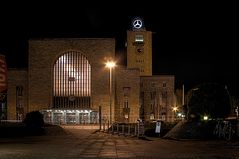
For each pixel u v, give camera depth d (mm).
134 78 112750
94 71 109875
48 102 109500
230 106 50750
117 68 112625
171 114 120875
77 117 108500
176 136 43781
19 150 30375
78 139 45531
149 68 150750
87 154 27375
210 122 43719
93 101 109438
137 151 29438
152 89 122062
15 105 110750
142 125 48188
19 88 111375
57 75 110688
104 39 109688
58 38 110500
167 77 122125
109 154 27359
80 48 109875
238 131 41031
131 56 150875
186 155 26328
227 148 31438
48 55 110250
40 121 61562
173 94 121625
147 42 151625
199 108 50219
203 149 30688
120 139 45344
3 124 60250
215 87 50406
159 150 30094
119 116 111625
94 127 89375
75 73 110375
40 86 109875
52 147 33219
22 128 54250
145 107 121438
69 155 26688
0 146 34281
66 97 110250
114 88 110000
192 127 43594
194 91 51250
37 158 24875
